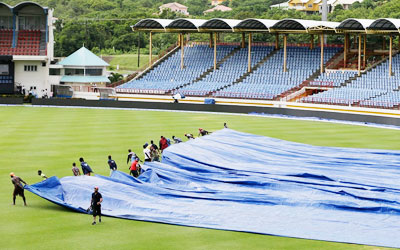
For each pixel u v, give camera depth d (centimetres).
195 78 11625
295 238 3247
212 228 3403
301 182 4366
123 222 3519
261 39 15675
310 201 3828
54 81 12419
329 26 10269
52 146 6106
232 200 3931
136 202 3819
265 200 3894
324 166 4975
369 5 18662
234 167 4834
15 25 12406
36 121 8394
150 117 9144
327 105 9369
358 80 10162
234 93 10594
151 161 5000
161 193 4047
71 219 3553
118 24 19300
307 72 10962
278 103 10025
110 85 12050
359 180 4394
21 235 3222
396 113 8562
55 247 3030
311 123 8600
